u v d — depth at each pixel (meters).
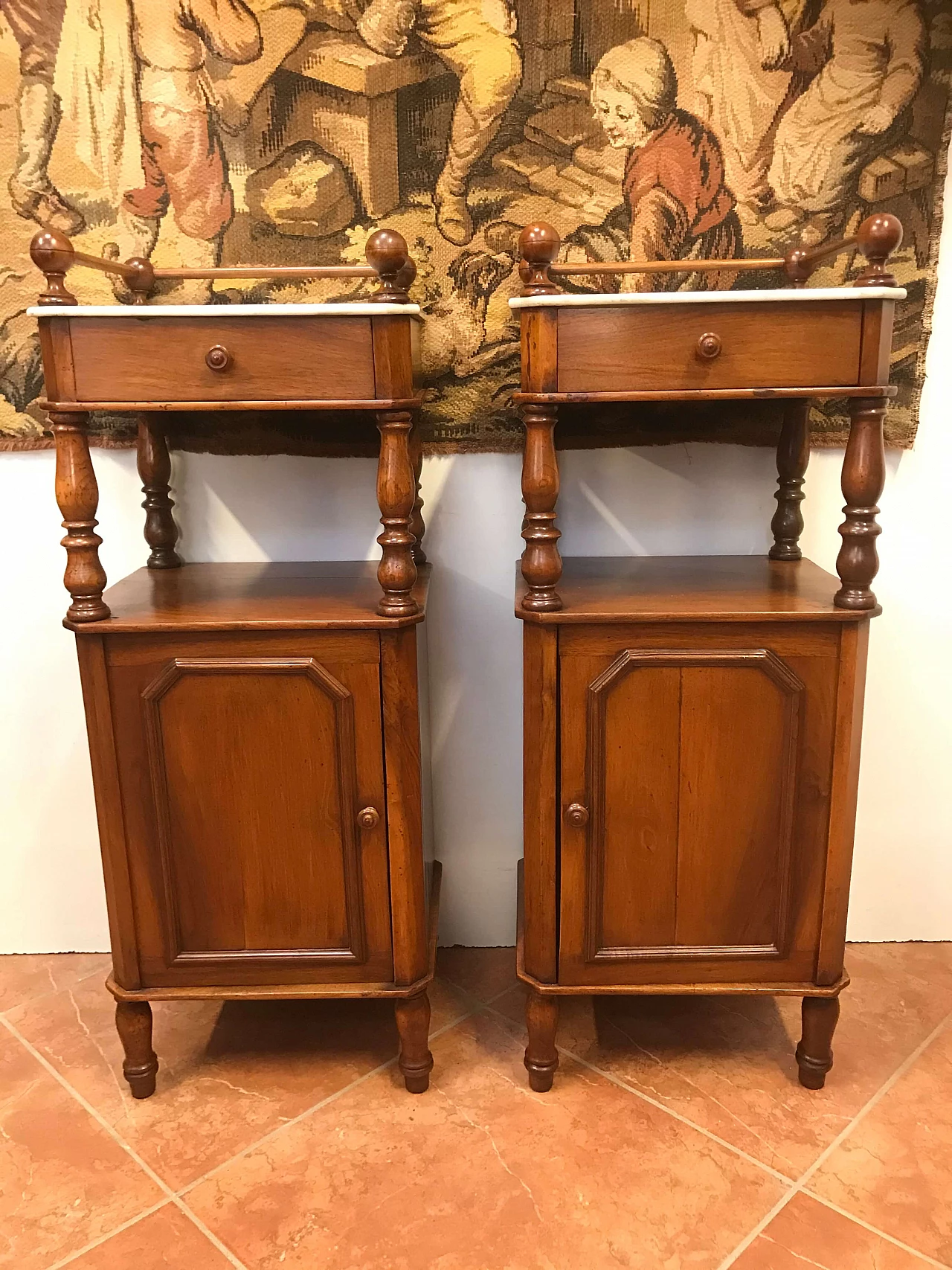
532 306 1.11
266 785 1.25
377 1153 1.24
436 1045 1.45
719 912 1.29
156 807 1.25
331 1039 1.48
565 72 1.36
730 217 1.40
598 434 1.49
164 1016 1.54
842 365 1.11
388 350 1.11
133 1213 1.16
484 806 1.65
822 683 1.20
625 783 1.24
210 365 1.11
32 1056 1.44
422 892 1.32
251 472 1.53
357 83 1.36
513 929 1.68
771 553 1.50
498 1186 1.19
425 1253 1.09
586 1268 1.07
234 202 1.40
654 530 1.55
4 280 1.42
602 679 1.20
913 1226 1.12
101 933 1.68
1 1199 1.18
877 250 1.09
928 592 1.55
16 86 1.36
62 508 1.17
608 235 1.41
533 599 1.21
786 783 1.23
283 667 1.20
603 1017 1.51
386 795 1.24
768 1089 1.35
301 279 1.43
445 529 1.55
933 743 1.60
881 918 1.67
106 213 1.40
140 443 1.46
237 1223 1.14
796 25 1.34
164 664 1.21
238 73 1.36
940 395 1.48
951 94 1.36
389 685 1.21
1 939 1.67
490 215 1.41
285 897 1.28
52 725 1.60
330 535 1.55
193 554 1.56
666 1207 1.15
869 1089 1.34
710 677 1.21
